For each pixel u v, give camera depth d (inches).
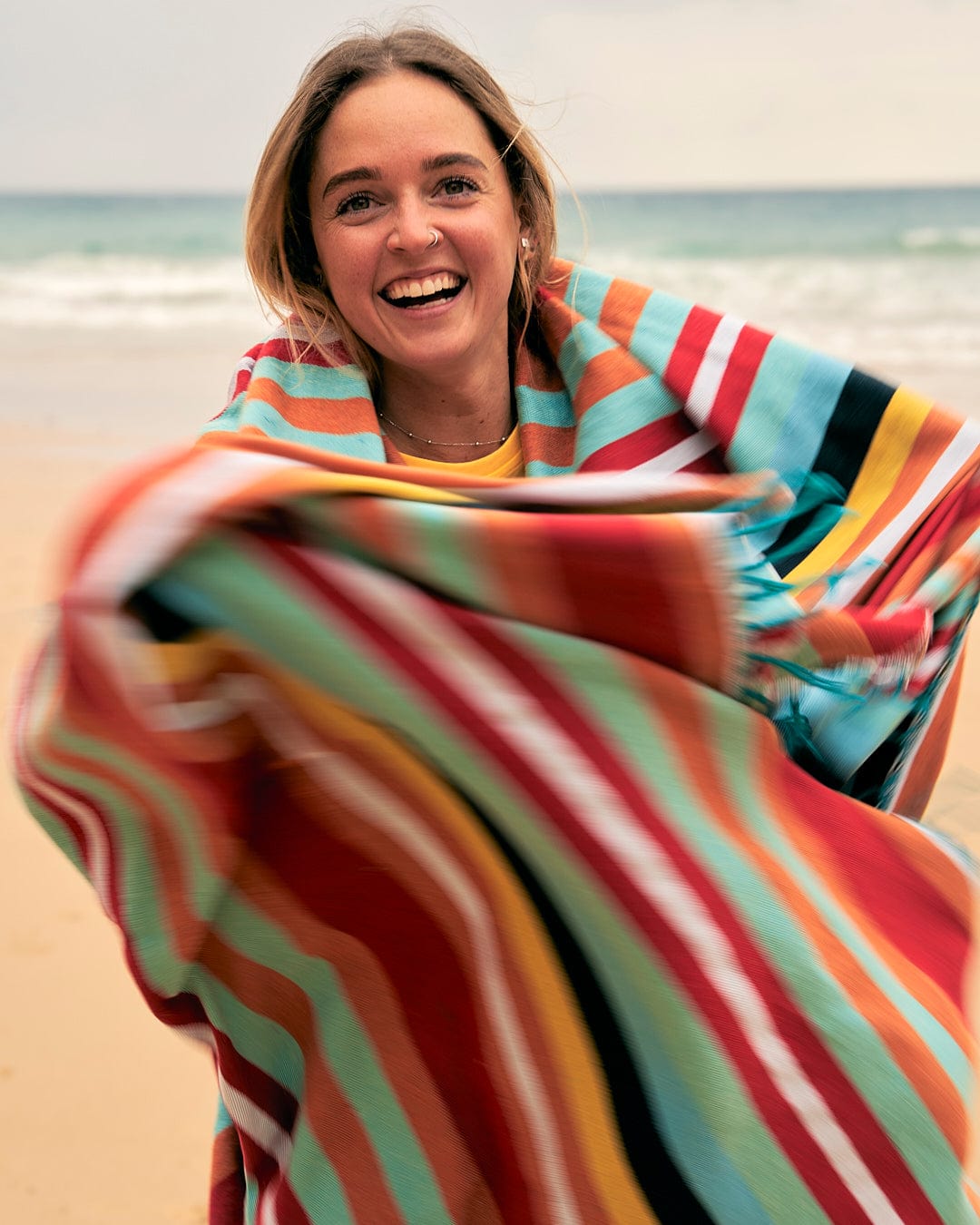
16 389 459.2
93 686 42.2
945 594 67.2
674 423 72.4
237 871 52.5
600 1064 52.5
